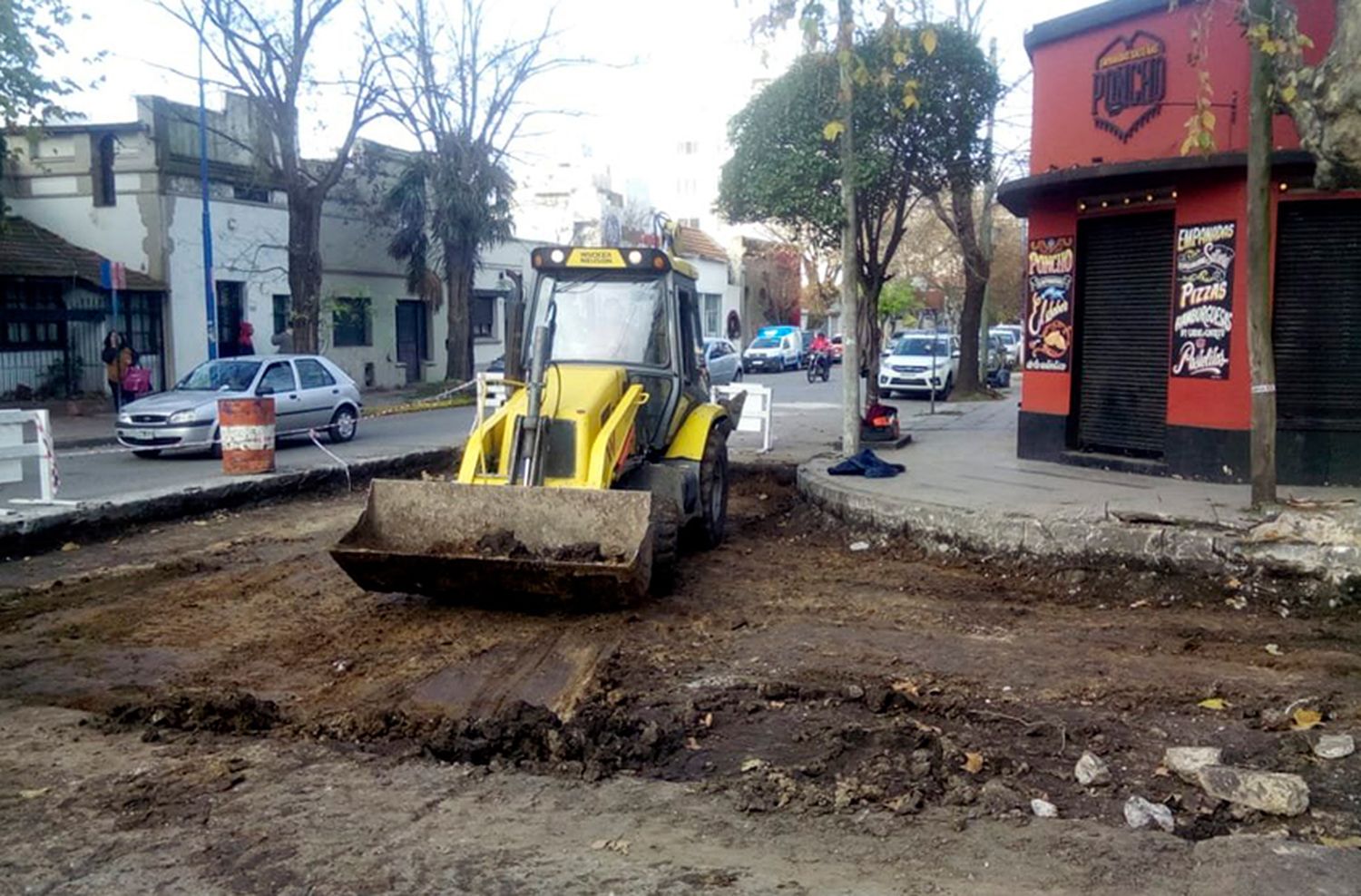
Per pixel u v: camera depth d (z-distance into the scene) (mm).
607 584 7641
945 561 10047
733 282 60688
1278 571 8438
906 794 4949
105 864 4316
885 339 46500
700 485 10219
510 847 4484
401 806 4875
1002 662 7094
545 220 52062
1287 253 11258
